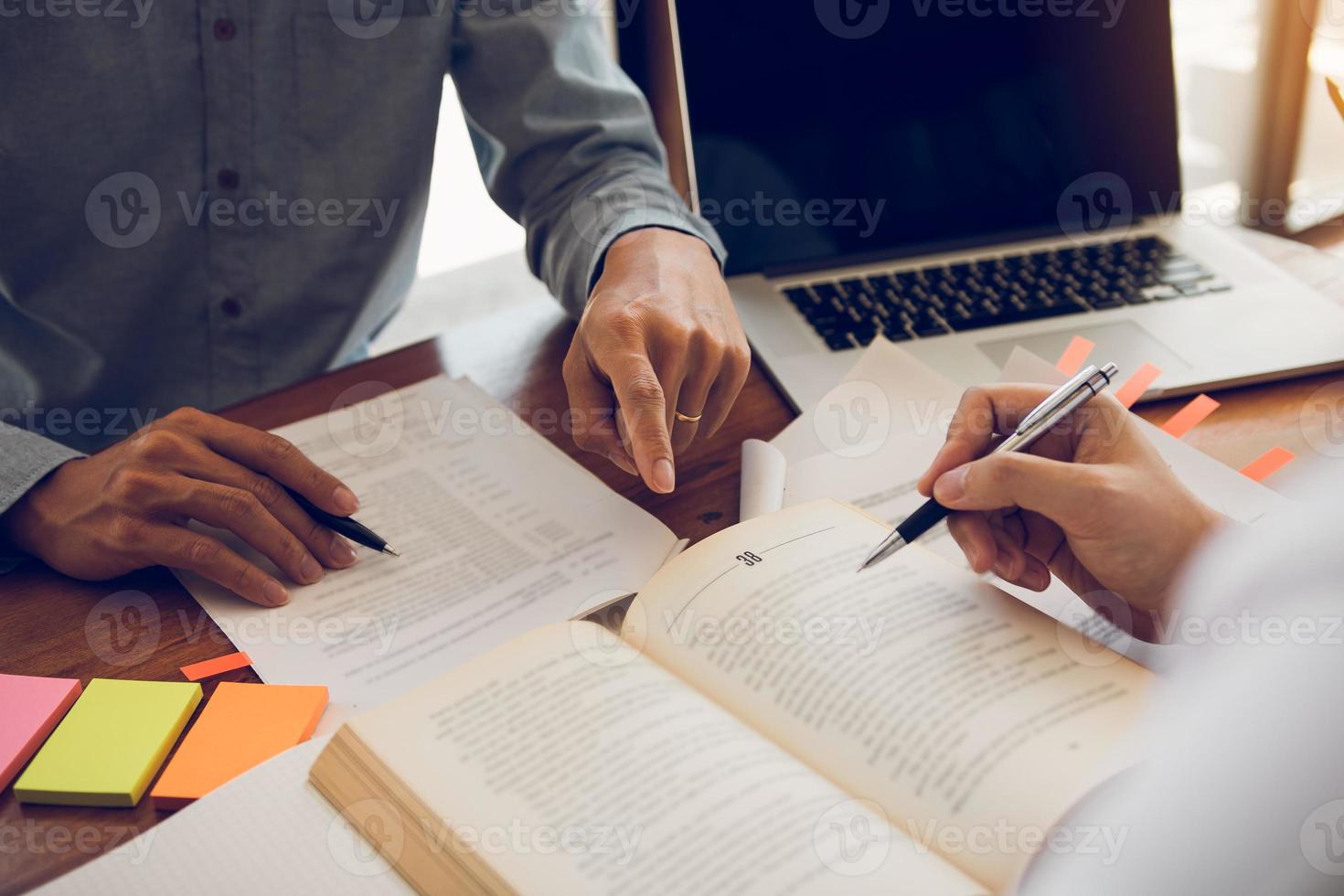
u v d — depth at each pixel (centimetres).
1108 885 31
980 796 36
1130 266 84
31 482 56
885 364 68
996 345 75
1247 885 29
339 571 56
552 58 84
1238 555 41
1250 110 145
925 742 38
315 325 93
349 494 57
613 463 65
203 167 84
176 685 47
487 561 56
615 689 41
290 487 57
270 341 93
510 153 85
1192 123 160
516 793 37
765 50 83
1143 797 33
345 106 85
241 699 46
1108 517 44
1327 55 133
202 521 54
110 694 46
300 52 82
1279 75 138
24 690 47
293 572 54
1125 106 89
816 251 88
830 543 49
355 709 46
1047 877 33
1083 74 88
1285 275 81
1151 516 44
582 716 40
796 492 59
